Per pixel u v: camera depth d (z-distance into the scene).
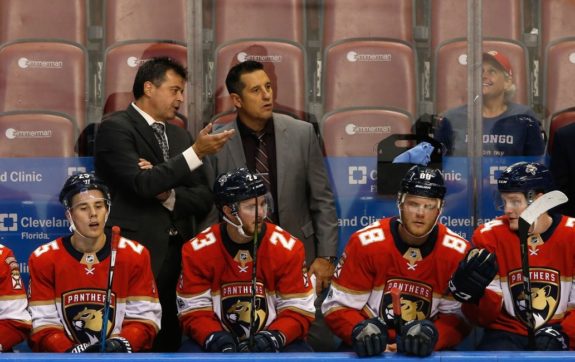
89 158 17.02
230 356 10.91
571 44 17.47
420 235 13.67
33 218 17.02
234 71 16.20
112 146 15.50
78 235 13.98
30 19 16.86
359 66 17.36
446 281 14.13
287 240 14.32
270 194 14.85
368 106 17.39
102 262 14.09
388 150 17.45
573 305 14.37
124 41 16.98
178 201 15.81
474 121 17.48
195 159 15.09
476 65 17.44
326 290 16.64
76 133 17.00
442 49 17.41
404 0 17.33
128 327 14.00
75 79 16.97
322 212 16.47
